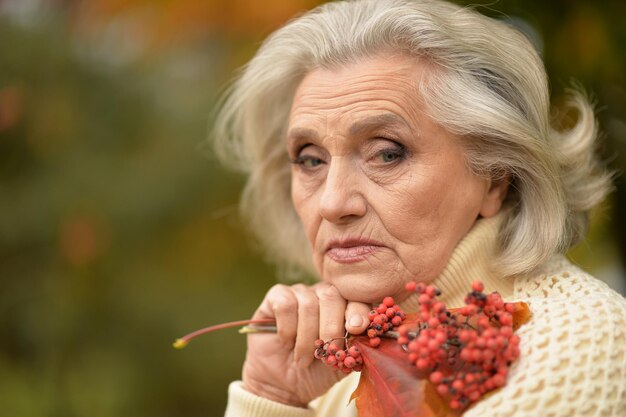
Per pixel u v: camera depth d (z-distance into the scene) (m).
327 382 2.24
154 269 4.65
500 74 2.13
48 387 4.71
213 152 4.39
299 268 3.24
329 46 2.14
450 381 1.73
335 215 2.07
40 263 4.75
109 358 4.78
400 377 1.79
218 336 4.94
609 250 3.57
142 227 4.51
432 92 2.07
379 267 2.08
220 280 4.68
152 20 3.90
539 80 2.20
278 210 2.88
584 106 2.48
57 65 4.48
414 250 2.07
